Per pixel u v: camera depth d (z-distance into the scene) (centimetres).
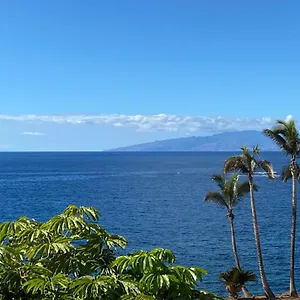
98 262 653
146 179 14912
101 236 685
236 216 7306
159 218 6919
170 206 8381
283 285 3641
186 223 6488
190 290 596
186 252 4638
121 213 7400
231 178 3519
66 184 12862
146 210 7806
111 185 12650
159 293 582
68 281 582
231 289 3006
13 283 586
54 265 637
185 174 17425
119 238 695
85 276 578
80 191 10925
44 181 13938
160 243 5066
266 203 9244
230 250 4747
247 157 3375
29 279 592
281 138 3238
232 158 3406
